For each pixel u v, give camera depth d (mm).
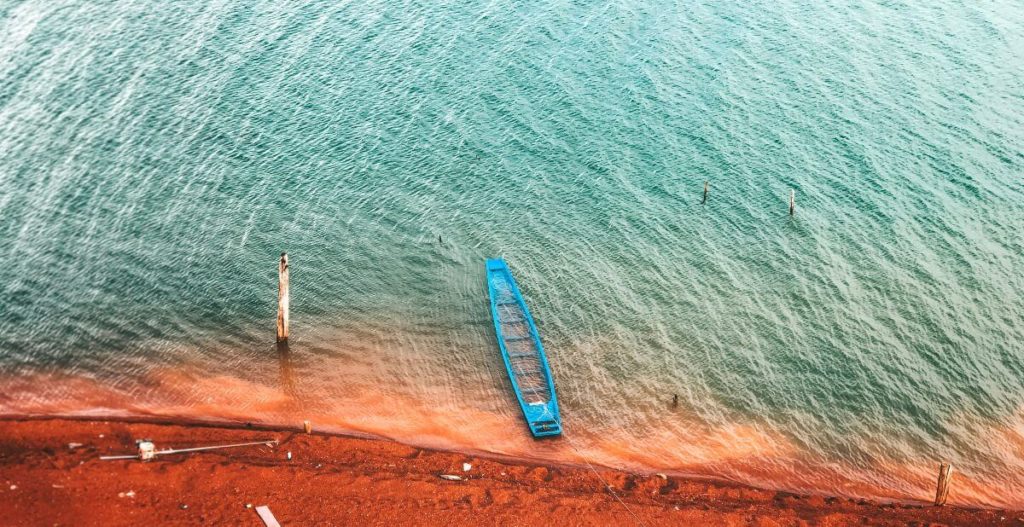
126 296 47000
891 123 63719
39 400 39719
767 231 53875
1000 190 56906
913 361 44688
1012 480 38500
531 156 60438
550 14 78562
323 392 41781
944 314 47531
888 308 48031
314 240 52219
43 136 59875
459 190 57125
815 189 57344
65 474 32125
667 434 40500
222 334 45094
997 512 36344
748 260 51656
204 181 56594
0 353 42500
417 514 32844
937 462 39469
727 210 55625
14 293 46562
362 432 39312
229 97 65438
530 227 54188
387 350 44781
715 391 42969
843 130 63062
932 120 64000
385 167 58906
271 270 49719
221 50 71500
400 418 40469
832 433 40875
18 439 35500
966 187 57250
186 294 47469
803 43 74500
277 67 69500
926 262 51188
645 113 65062
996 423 41406
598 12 79062
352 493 33531
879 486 38125
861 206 55781
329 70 69375
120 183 55906
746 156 60469
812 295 48969
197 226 52656
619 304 48312
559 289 49375
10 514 29781
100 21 74812
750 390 43094
